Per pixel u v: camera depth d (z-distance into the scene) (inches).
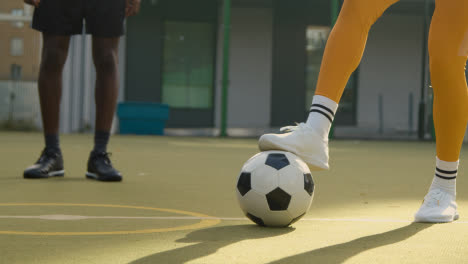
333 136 539.2
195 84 679.1
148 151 295.6
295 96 693.3
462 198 129.9
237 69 701.3
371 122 718.5
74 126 542.9
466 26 87.8
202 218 95.1
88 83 546.6
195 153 288.7
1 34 566.9
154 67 657.0
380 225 89.3
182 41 670.5
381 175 191.3
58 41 152.0
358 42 87.4
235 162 234.8
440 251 69.4
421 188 152.7
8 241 73.3
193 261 62.3
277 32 685.3
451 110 90.0
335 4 493.7
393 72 719.7
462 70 89.7
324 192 138.6
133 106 536.4
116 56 154.6
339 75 86.8
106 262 61.7
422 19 716.0
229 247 70.2
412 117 704.4
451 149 92.3
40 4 149.3
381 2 87.9
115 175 151.6
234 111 700.7
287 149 85.5
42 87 155.2
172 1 660.7
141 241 73.9
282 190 82.7
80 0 148.6
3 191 128.4
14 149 280.1
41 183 143.9
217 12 672.4
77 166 196.2
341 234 80.6
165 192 132.6
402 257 65.8
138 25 652.7
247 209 85.0
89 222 89.5
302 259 63.9
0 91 560.1
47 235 77.9
